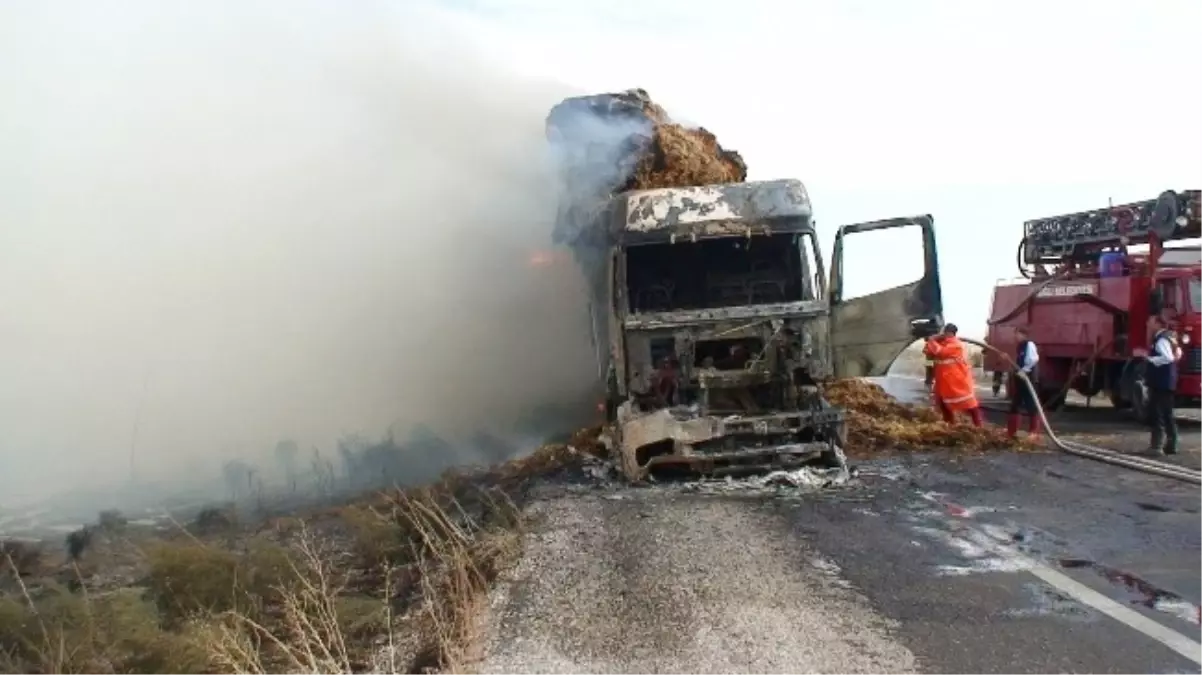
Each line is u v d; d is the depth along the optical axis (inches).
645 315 449.1
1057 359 832.3
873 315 448.1
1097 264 807.7
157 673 273.3
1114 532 324.5
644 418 426.6
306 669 239.3
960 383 564.7
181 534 498.9
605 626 234.2
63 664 279.7
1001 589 258.5
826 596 253.1
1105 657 207.5
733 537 320.8
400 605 310.5
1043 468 458.3
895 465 468.1
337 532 465.7
